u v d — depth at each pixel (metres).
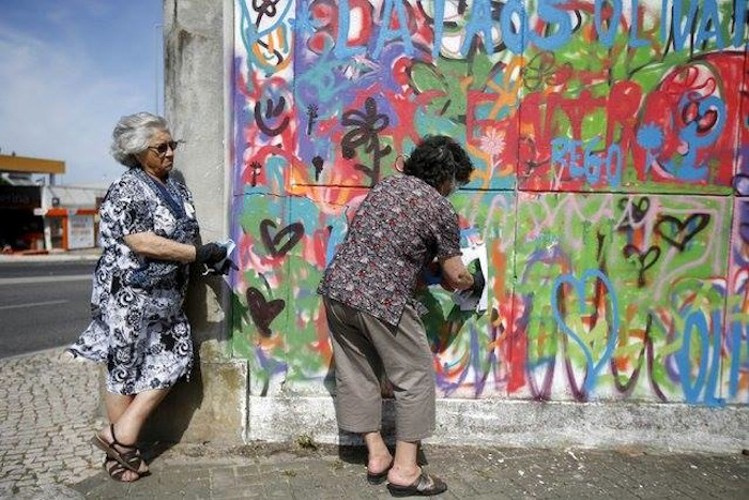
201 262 2.56
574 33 2.97
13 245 27.39
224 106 2.89
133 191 2.44
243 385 2.93
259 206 2.97
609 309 3.06
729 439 3.05
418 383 2.42
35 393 3.77
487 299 3.04
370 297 2.31
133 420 2.50
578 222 3.03
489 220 3.02
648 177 3.03
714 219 3.05
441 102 2.97
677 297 3.07
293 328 3.02
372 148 2.98
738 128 3.02
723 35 2.98
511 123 2.99
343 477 2.61
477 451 2.96
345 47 2.95
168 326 2.60
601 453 2.97
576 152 3.01
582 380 3.08
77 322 7.09
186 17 2.85
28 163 30.12
